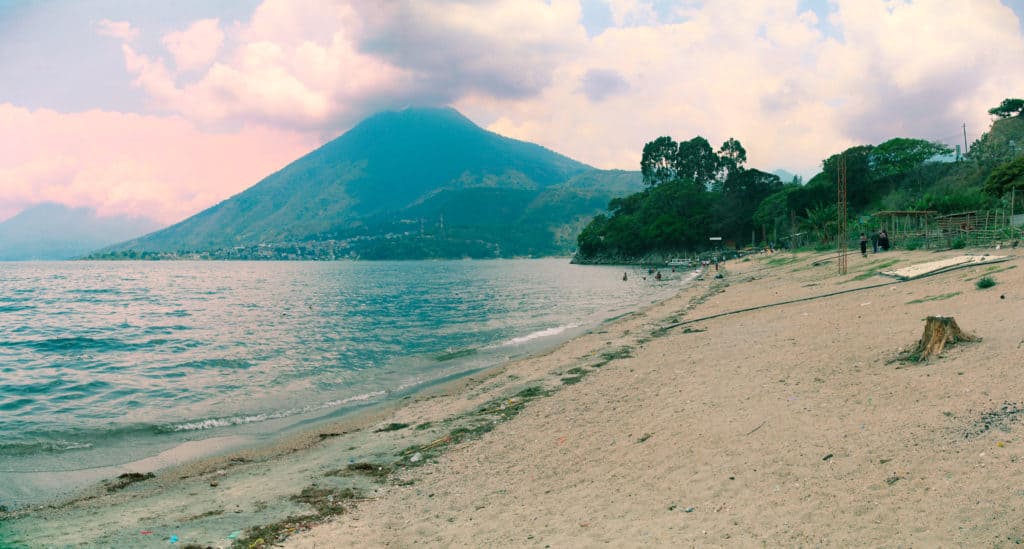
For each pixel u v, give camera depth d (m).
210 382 19.12
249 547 6.84
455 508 7.87
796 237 90.50
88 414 15.24
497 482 8.72
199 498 8.96
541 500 7.79
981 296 15.71
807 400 9.85
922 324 13.95
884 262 33.53
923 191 93.69
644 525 6.57
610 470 8.51
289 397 16.86
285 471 10.25
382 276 131.75
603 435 10.22
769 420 9.18
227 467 10.82
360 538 7.02
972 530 5.20
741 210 149.50
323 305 51.50
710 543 5.90
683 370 14.38
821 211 89.44
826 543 5.52
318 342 27.88
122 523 7.85
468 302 52.16
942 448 6.88
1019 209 47.62
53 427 13.94
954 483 6.04
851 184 103.31
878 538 5.42
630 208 187.88
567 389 14.32
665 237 154.00
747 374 12.52
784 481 7.02
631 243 168.00
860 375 10.75
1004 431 6.89
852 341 13.84
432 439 11.59
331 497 8.66
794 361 12.89
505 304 48.66
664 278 80.50
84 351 26.20
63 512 8.55
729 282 49.66
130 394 17.55
